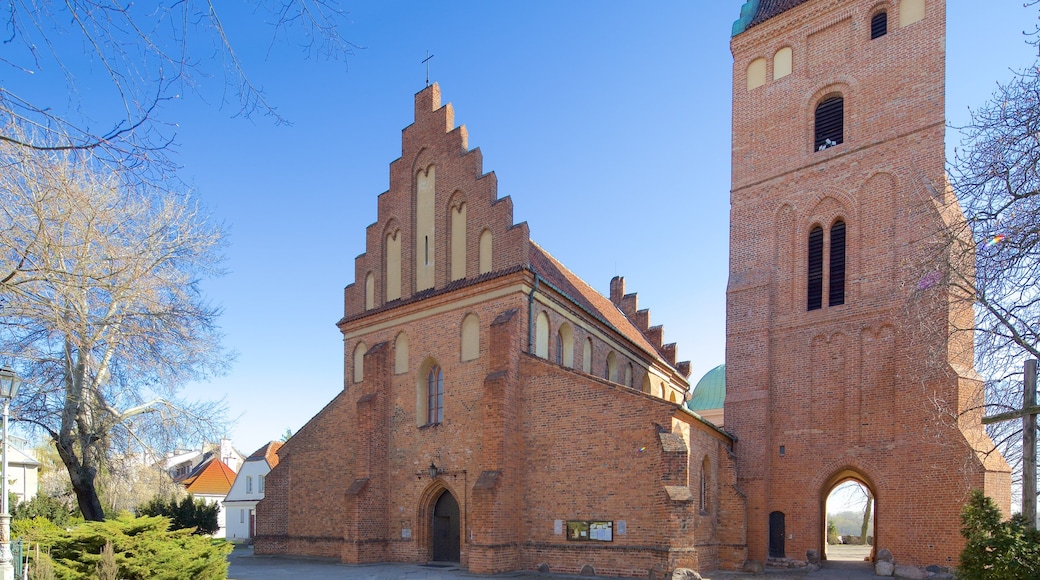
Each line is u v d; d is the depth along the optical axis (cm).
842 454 2812
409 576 2498
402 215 3416
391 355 3278
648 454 2420
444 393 3012
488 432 2700
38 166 1127
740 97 3450
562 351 3212
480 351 2914
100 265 1873
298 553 3416
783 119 3278
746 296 3219
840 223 3034
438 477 2933
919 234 2736
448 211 3225
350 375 3472
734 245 3328
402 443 3123
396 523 3069
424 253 3303
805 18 3262
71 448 2444
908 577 2536
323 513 3375
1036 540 1123
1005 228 1249
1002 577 1105
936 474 2530
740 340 3192
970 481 2428
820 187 3098
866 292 2878
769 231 3225
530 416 2741
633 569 2375
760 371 3094
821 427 2897
